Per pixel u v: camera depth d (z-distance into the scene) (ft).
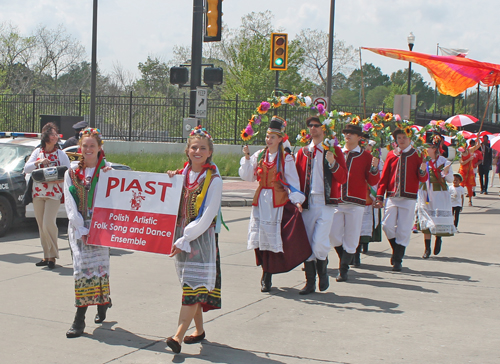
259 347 15.02
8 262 25.36
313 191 20.95
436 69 25.93
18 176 31.94
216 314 18.03
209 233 14.53
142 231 14.98
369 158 23.12
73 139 41.45
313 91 171.94
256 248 21.22
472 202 55.42
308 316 17.98
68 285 21.50
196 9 42.19
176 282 22.06
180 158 76.23
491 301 20.07
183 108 82.12
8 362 13.73
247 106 84.38
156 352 14.55
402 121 24.93
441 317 18.01
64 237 32.32
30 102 84.02
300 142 21.89
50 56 170.09
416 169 24.98
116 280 22.21
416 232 36.58
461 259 28.04
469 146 40.86
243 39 142.82
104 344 15.08
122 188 15.28
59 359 13.97
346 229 23.12
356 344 15.31
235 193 55.26
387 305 19.38
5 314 17.65
